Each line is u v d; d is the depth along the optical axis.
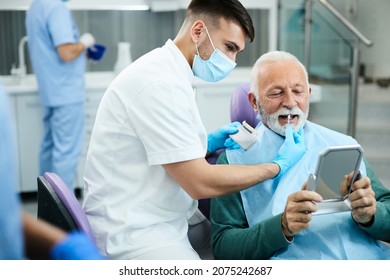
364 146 4.41
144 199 1.70
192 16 1.74
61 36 3.57
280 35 4.68
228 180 1.61
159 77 1.64
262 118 1.80
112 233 1.69
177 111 1.60
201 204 2.04
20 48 4.22
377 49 5.21
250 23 1.73
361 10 5.24
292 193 1.60
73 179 3.88
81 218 1.51
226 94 4.23
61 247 0.76
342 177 1.52
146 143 1.63
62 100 3.71
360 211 1.56
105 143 1.71
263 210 1.73
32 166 4.08
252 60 4.76
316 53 4.22
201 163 1.61
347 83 4.02
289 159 1.70
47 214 1.59
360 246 1.65
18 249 0.71
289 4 4.48
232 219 1.74
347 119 4.05
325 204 1.56
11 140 0.69
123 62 4.36
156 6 4.40
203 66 1.76
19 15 4.32
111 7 4.44
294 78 1.74
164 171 1.69
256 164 1.78
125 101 1.66
